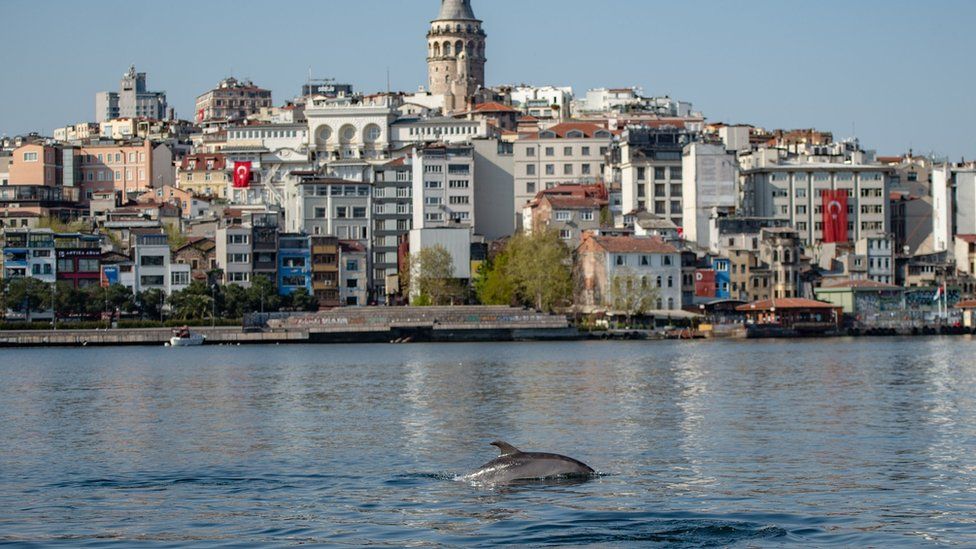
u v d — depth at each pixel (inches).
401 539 2773.1
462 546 2711.6
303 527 2891.2
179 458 3897.6
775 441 4163.4
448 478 3462.1
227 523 2940.5
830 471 3545.8
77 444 4244.6
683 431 4451.3
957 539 2748.5
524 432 4463.6
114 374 7736.2
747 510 3016.7
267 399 5876.0
